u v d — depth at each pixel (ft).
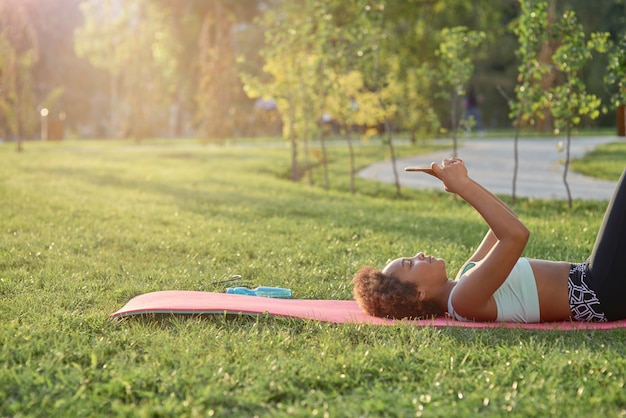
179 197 36.76
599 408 10.19
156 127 143.64
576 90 33.60
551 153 65.51
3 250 21.93
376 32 42.01
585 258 21.01
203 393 10.66
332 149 77.87
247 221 28.86
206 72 80.69
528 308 14.08
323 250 22.47
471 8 70.03
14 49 73.77
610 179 45.55
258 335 13.92
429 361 12.17
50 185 41.22
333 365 11.90
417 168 13.92
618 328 13.78
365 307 14.83
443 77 38.83
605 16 114.73
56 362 12.17
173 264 21.01
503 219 13.46
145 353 12.92
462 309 14.12
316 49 43.88
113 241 24.12
